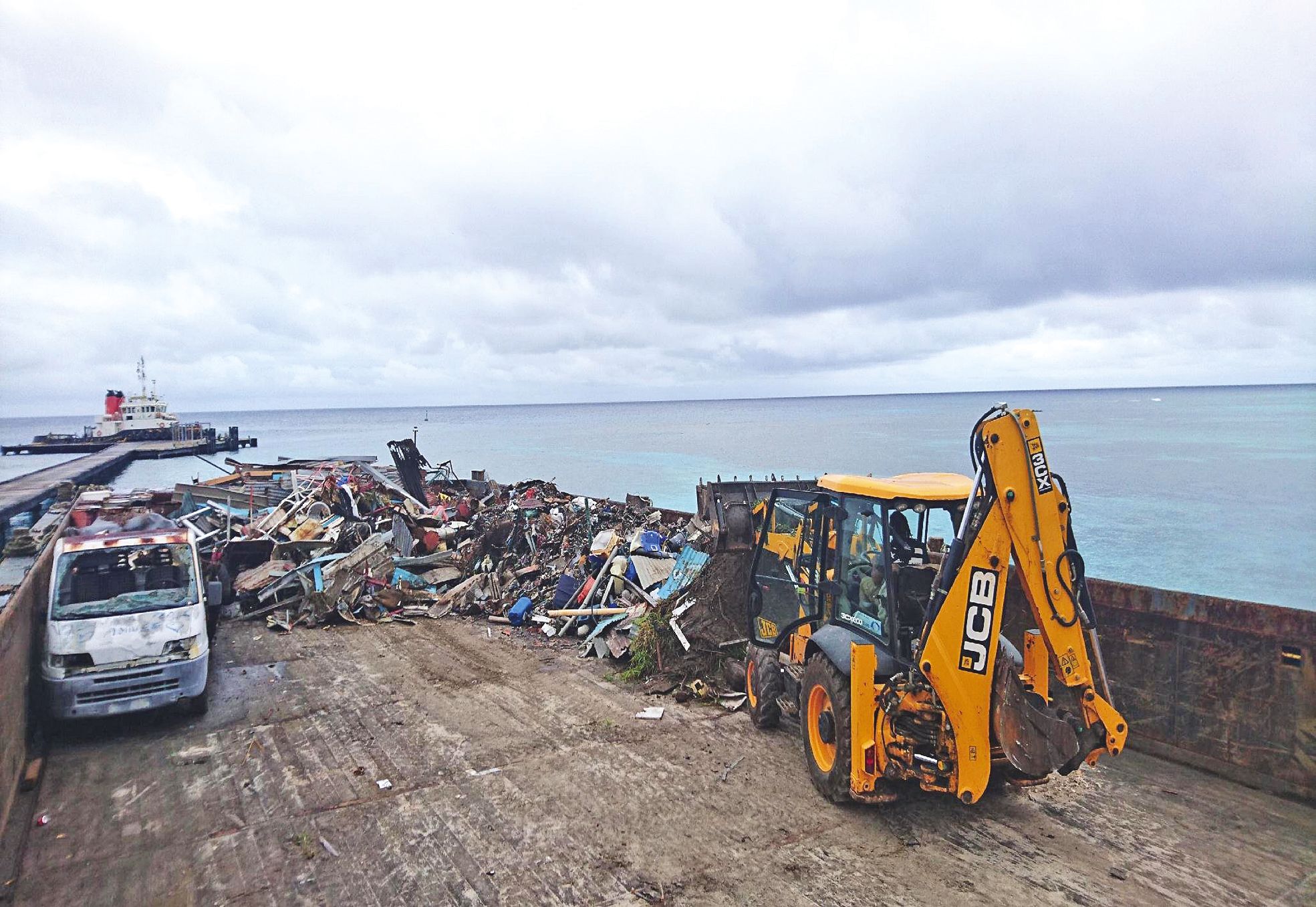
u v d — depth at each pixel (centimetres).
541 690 906
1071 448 5700
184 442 6956
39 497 2755
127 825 589
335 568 1305
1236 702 648
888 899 486
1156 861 529
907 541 653
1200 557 2288
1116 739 514
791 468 4803
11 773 621
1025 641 593
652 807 611
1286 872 515
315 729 786
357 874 520
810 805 615
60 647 759
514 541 1509
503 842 560
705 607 966
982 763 530
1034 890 494
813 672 646
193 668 798
